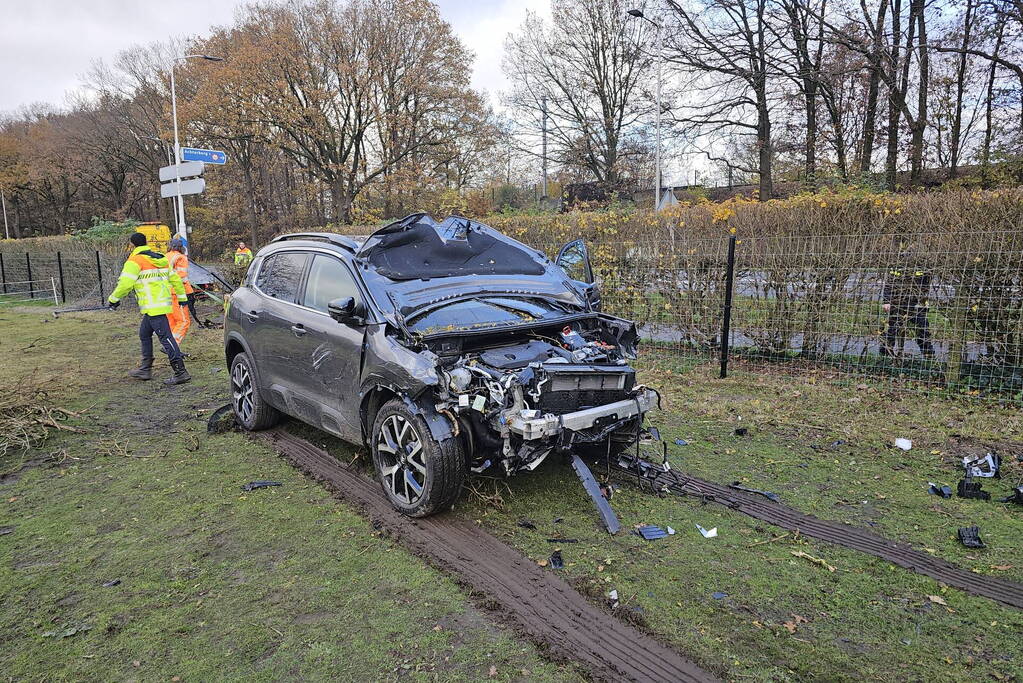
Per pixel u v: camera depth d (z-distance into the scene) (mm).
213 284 15695
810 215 7867
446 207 14367
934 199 7113
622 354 4969
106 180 53844
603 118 37844
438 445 3994
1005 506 4430
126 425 6406
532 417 3904
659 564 3689
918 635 3066
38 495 4699
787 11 22891
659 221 8977
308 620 3182
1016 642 3006
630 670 2811
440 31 32906
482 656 2906
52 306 17312
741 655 2914
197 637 3053
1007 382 6840
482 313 4598
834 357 7945
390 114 33562
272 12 32219
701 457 5398
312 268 5293
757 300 8336
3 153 52969
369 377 4379
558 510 4371
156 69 44219
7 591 3447
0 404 6516
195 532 4102
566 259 6125
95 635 3074
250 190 44625
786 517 4297
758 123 26922
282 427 6211
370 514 4328
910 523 4207
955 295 6922
